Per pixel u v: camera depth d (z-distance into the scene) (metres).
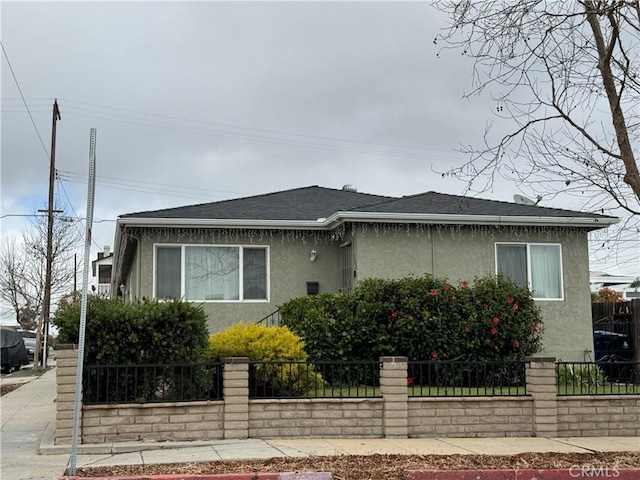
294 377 11.50
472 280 17.75
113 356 10.41
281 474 8.02
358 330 14.16
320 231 18.52
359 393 11.57
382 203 18.36
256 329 12.14
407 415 10.70
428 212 17.38
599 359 17.88
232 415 10.34
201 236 17.73
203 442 10.08
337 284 18.48
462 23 9.20
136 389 10.20
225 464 8.66
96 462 9.01
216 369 10.65
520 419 11.01
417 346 14.46
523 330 15.01
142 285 17.20
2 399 17.61
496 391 12.25
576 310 18.12
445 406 10.82
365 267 17.27
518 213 18.02
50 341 49.16
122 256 20.14
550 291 18.17
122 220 16.97
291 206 19.56
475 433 10.84
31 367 34.31
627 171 9.11
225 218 17.58
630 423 11.23
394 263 17.45
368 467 8.48
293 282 18.22
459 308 14.78
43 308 32.25
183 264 17.55
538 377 11.09
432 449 9.67
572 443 10.39
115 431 10.00
